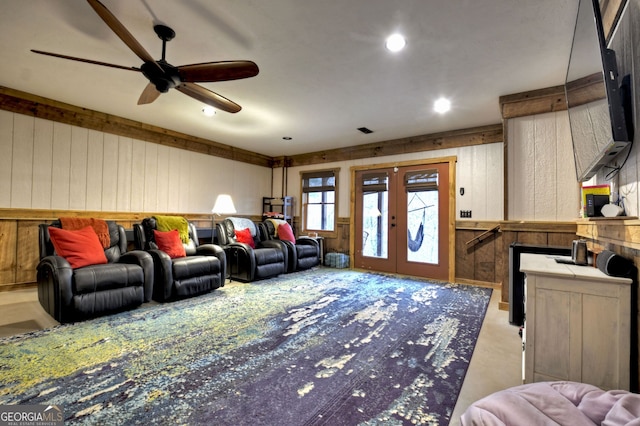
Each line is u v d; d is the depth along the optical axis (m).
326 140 5.49
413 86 3.17
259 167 6.74
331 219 6.24
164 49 2.33
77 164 4.04
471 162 4.59
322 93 3.37
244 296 3.55
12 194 3.55
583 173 2.02
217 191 5.82
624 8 1.51
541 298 1.61
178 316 2.81
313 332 2.47
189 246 3.86
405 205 5.20
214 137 5.42
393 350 2.16
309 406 1.51
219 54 2.59
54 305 2.50
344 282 4.40
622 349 1.45
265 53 2.57
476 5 1.97
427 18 2.11
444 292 3.91
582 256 1.88
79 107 3.98
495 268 4.34
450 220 4.68
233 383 1.70
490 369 1.91
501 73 2.87
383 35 2.31
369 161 5.66
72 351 2.06
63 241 2.77
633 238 1.43
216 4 1.99
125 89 3.41
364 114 4.04
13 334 2.34
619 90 1.46
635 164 1.47
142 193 4.71
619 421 1.00
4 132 3.49
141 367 1.86
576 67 2.00
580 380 1.52
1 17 2.15
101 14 1.70
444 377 1.81
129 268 2.92
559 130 3.10
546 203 3.13
